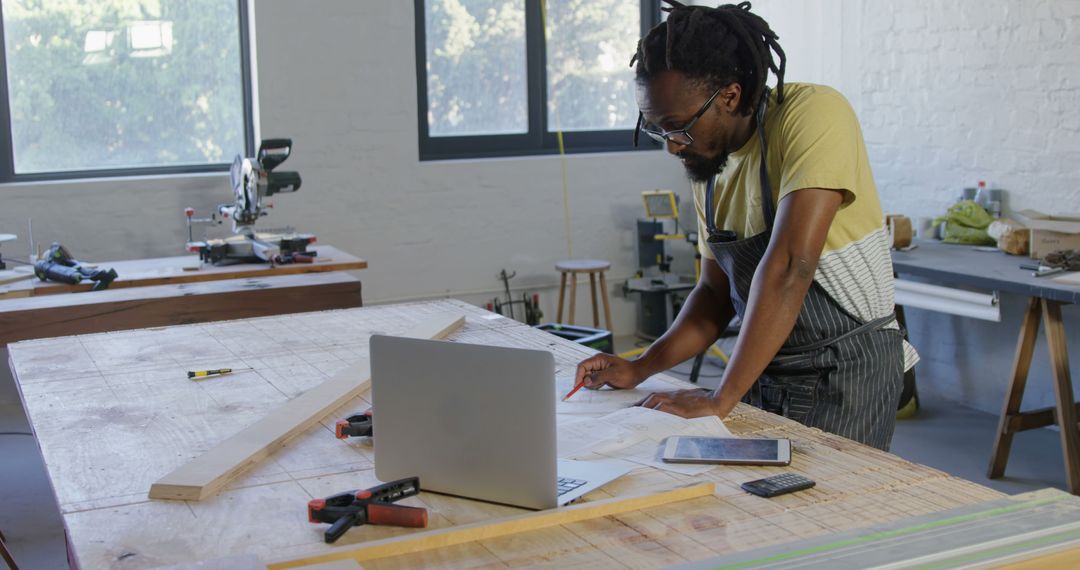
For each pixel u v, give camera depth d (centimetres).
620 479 141
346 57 534
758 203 191
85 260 502
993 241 429
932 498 132
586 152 616
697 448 152
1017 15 420
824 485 139
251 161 409
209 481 139
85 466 151
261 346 232
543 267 596
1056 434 430
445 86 580
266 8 514
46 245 493
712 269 214
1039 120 415
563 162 591
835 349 192
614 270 614
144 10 519
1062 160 407
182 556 119
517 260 589
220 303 344
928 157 471
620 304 618
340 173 543
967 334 463
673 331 209
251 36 527
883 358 193
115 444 161
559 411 178
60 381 202
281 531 126
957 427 438
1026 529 119
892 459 149
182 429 169
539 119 603
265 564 113
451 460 136
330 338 240
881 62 491
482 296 584
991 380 454
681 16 176
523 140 601
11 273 376
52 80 506
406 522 125
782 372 198
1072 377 416
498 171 577
